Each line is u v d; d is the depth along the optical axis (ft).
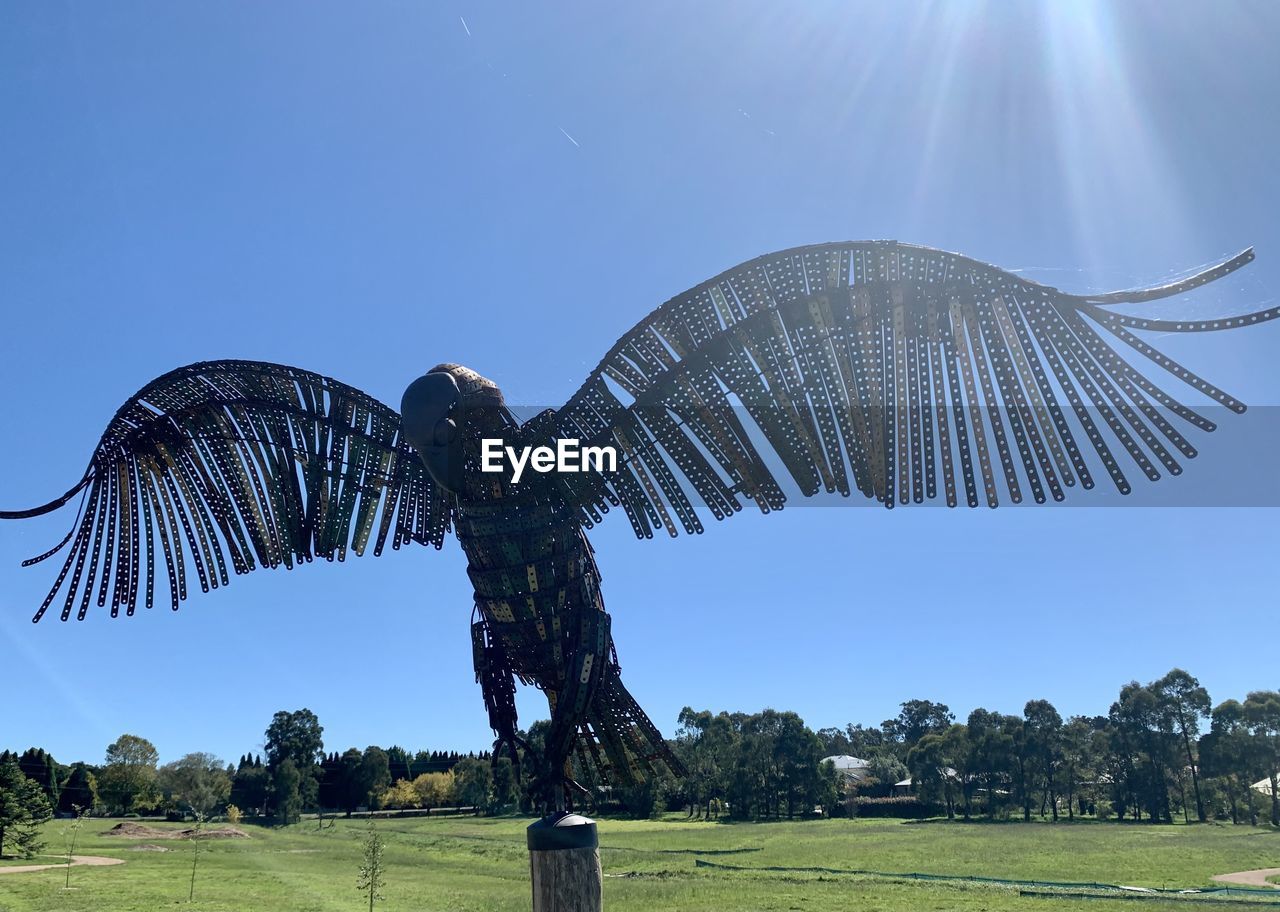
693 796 216.54
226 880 97.55
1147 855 113.50
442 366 13.34
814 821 198.59
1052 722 204.44
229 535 15.65
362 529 15.16
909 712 378.12
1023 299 11.41
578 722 12.69
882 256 11.89
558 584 12.89
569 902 11.81
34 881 92.07
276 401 15.38
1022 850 122.11
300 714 263.08
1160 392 11.00
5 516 14.76
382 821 217.97
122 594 15.57
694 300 12.55
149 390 15.42
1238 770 184.96
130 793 234.79
